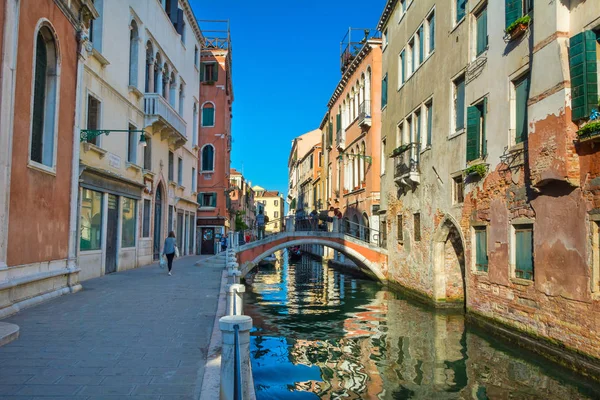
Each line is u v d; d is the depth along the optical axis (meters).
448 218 14.68
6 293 7.84
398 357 9.95
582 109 8.28
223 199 32.81
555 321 9.11
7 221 7.73
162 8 20.92
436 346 10.77
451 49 14.74
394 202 21.08
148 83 19.59
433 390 7.92
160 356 5.51
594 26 8.23
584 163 8.38
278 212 122.50
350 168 31.92
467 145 13.14
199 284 12.52
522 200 10.46
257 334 12.37
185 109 26.08
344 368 9.25
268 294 20.58
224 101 33.31
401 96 20.23
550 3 9.13
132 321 7.48
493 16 12.06
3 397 4.15
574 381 8.14
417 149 17.56
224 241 31.20
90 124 14.16
